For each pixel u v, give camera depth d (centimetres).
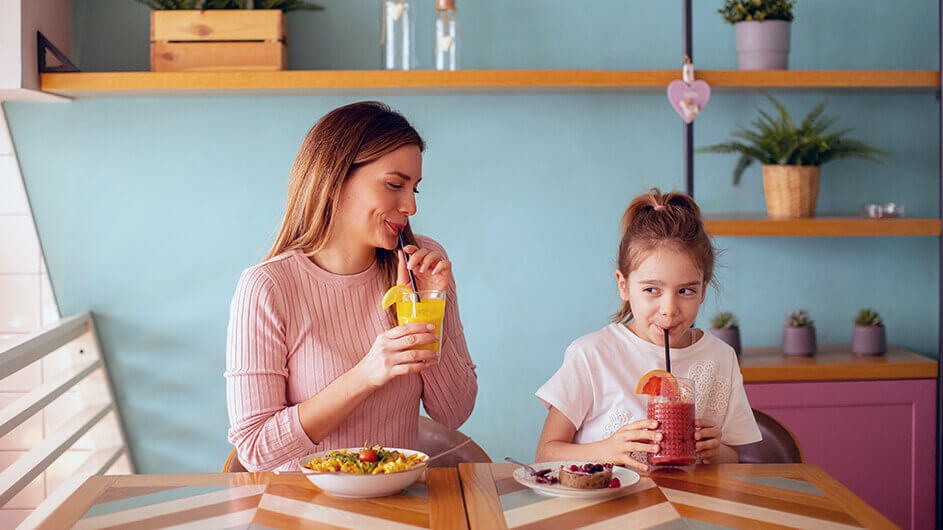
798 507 102
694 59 250
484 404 253
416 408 148
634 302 146
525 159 249
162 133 244
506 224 251
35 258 245
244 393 131
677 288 141
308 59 244
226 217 247
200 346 249
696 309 145
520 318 252
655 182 251
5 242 245
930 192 256
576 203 251
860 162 254
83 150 243
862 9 252
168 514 99
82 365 240
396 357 120
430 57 246
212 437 250
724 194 254
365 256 144
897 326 258
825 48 252
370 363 122
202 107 244
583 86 223
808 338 238
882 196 255
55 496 207
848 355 239
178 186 246
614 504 103
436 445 166
